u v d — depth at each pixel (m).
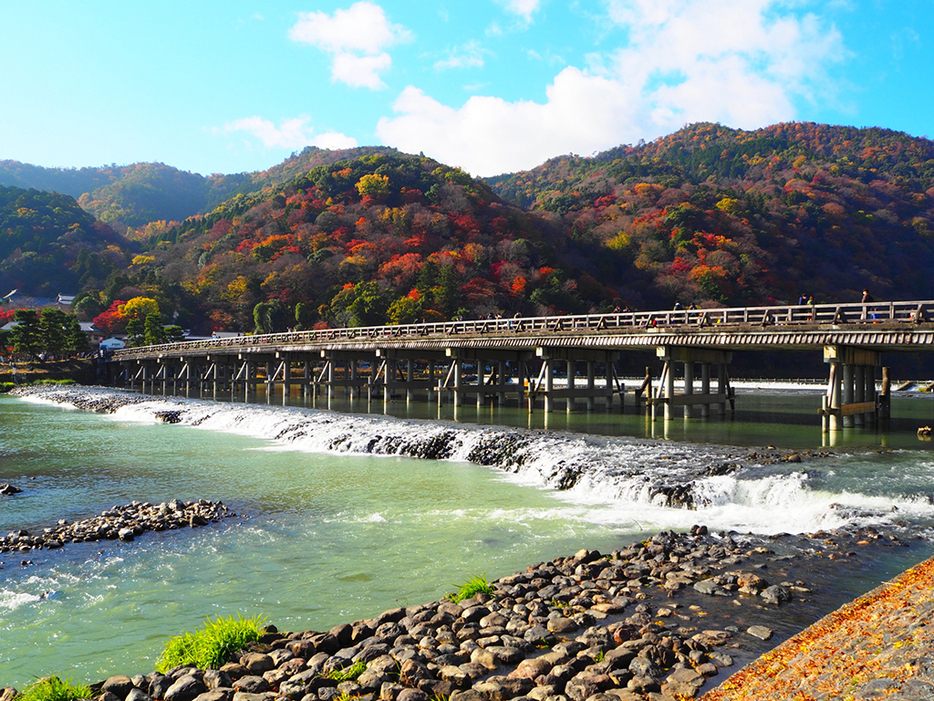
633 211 153.00
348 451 30.20
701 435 29.72
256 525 17.33
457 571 13.55
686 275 119.38
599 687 7.91
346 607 11.77
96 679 9.43
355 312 104.25
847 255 142.00
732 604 10.68
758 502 18.20
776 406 48.31
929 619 8.15
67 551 15.20
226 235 152.00
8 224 172.00
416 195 147.88
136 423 42.78
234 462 27.25
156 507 18.97
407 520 17.64
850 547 13.74
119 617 11.55
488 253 121.56
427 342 48.81
